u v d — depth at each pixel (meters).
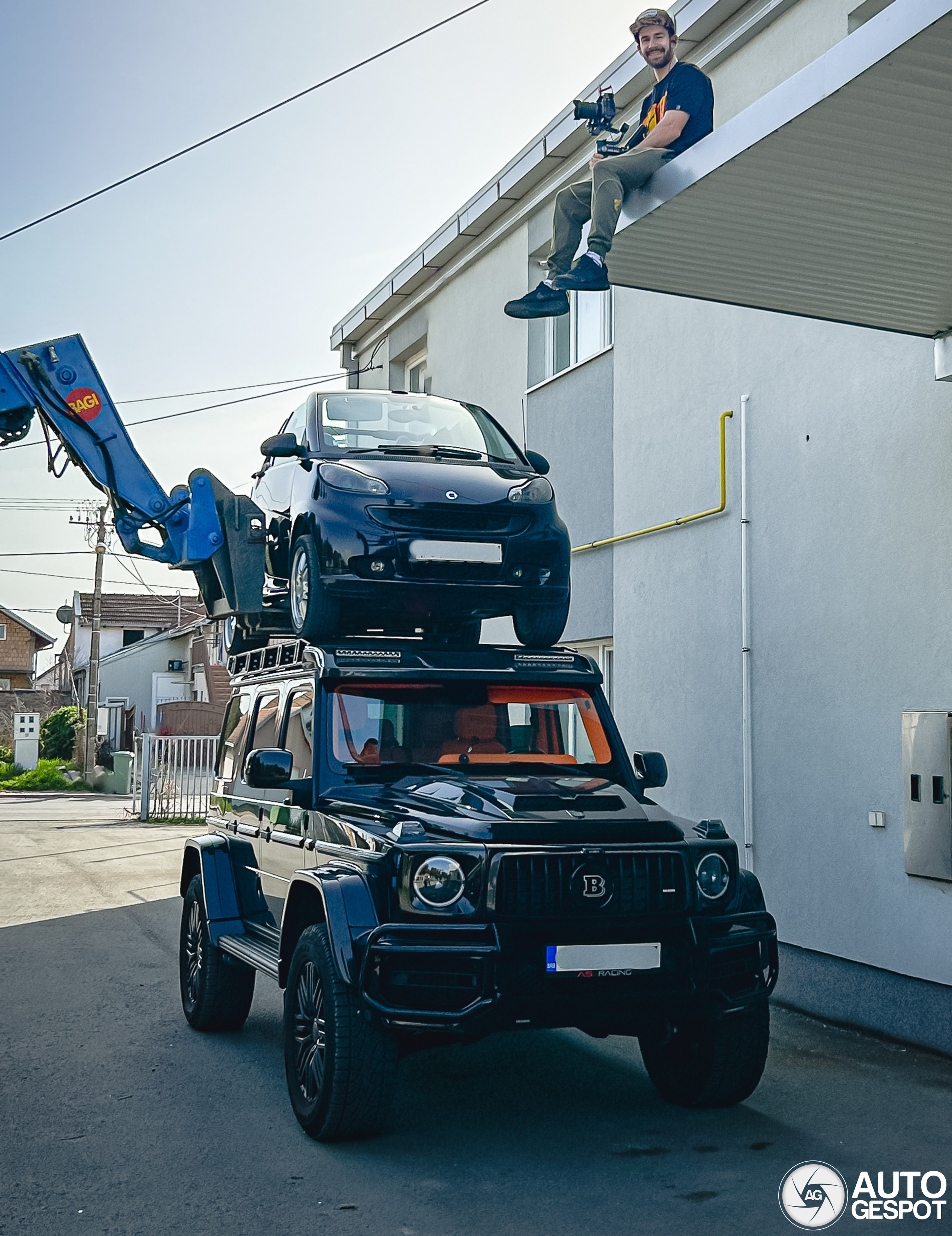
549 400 11.45
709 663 8.70
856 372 7.37
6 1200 4.45
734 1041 5.29
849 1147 5.02
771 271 5.96
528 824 5.00
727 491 8.55
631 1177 4.66
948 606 6.63
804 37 7.91
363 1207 4.36
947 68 4.22
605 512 10.31
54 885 13.38
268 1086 5.93
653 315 9.57
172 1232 4.14
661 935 4.93
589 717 6.44
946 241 5.55
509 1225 4.20
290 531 7.70
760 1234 4.13
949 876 6.45
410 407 8.55
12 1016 7.49
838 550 7.45
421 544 6.95
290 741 6.38
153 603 63.59
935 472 6.75
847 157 4.83
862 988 7.12
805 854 7.63
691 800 8.81
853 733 7.27
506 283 12.55
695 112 5.75
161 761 22.47
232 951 6.38
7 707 55.91
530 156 11.32
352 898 4.94
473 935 4.74
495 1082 6.01
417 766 5.95
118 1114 5.48
